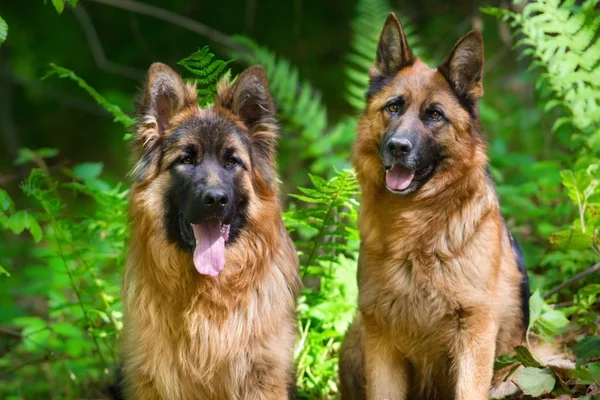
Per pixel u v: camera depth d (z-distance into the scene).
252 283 6.45
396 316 6.73
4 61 17.55
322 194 7.59
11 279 11.84
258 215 6.49
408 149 6.46
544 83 9.24
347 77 16.41
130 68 17.20
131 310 6.50
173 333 6.40
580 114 8.71
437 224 6.57
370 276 6.80
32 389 9.08
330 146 11.35
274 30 17.39
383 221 6.72
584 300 7.84
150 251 6.37
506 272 6.91
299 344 7.69
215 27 17.44
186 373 6.44
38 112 18.19
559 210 9.24
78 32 17.69
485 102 14.43
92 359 8.83
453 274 6.55
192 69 7.49
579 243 7.50
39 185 8.40
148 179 6.40
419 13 15.93
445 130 6.64
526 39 8.94
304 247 8.78
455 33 15.23
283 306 6.62
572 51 8.84
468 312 6.58
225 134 6.40
